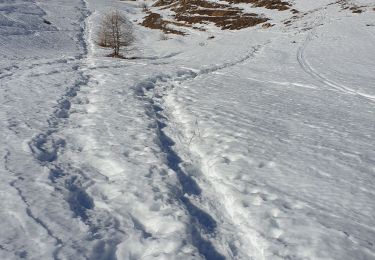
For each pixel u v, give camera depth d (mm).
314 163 10094
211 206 8062
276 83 24500
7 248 5957
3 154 9719
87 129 12281
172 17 74688
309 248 6387
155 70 25953
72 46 47062
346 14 56438
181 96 18109
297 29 52375
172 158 10516
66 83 19250
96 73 23219
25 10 66000
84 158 10109
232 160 10273
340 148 11445
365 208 7754
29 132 11539
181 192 8477
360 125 14609
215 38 57344
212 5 74938
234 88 21172
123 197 8055
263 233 6883
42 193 7859
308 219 7277
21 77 20656
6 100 15164
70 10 77000
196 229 7043
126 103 15664
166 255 6047
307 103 18562
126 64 30562
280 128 13320
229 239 6902
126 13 84688
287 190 8492
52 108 14391
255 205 7844
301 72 28734
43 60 29891
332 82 25047
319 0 67562
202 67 29594
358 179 9156
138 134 11914
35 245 6113
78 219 7043
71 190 8305
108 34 47812
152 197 8016
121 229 6957
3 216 6887
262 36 52156
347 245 6473
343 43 41438
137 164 9633
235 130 12648
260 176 9203
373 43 40375
